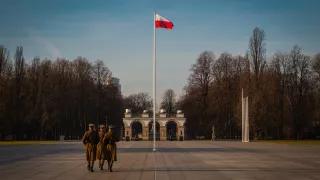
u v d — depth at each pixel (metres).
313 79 119.94
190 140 123.88
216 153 54.12
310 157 46.59
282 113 117.56
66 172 29.95
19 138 120.56
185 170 31.44
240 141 110.38
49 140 119.50
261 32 118.62
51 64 127.69
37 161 40.47
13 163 38.09
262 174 28.69
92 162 30.61
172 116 134.88
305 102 119.50
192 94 132.38
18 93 118.62
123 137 136.00
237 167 33.97
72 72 129.12
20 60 120.94
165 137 133.12
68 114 124.25
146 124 133.75
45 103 119.81
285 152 56.88
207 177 26.86
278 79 117.62
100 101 131.75
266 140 114.88
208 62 132.00
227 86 127.12
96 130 31.02
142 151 59.00
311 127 121.00
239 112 113.81
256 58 117.75
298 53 120.88
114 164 36.69
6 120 114.25
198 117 131.38
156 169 32.16
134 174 28.59
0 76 115.19
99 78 133.88
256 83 113.94
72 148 68.81
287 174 28.73
